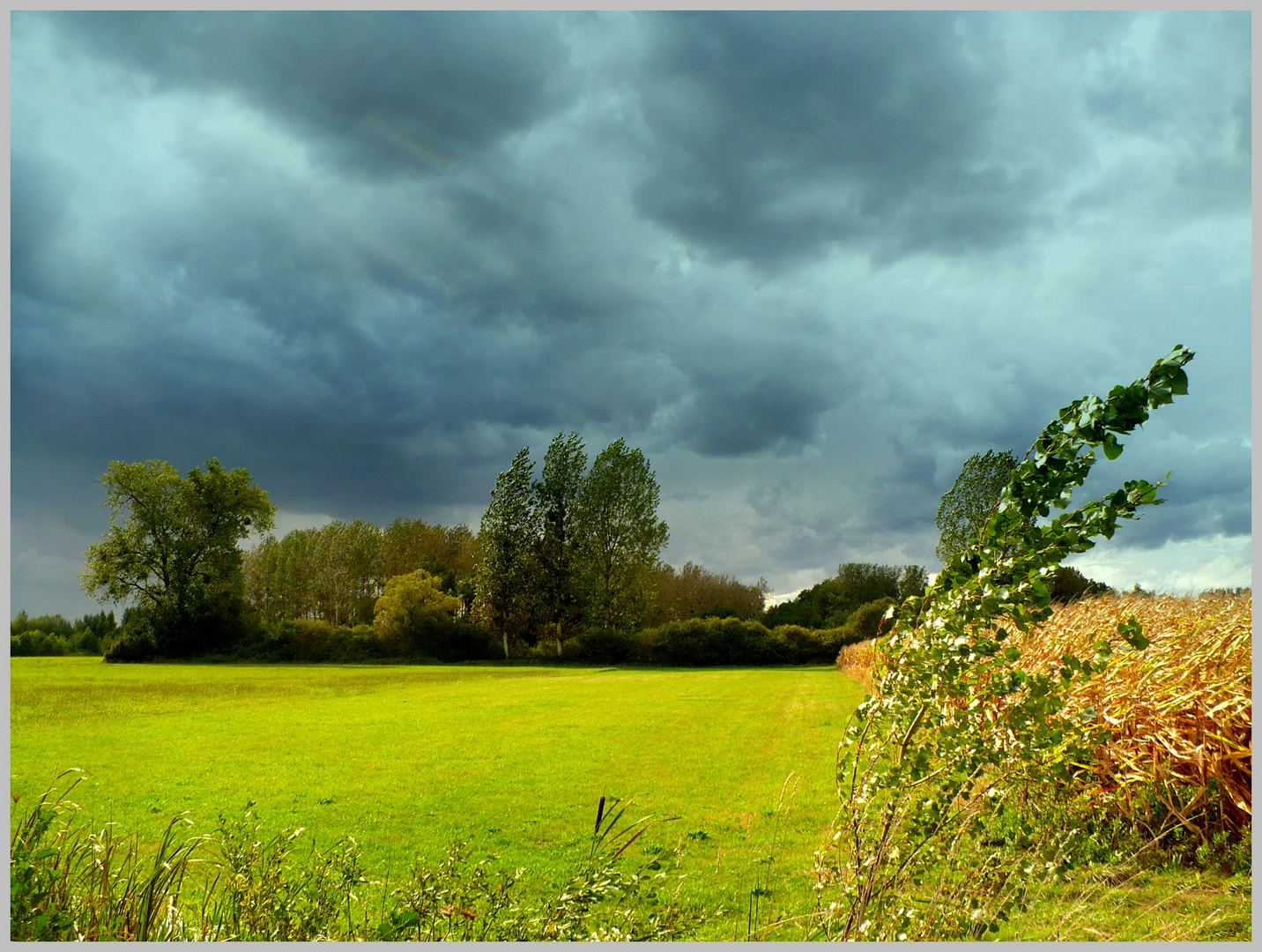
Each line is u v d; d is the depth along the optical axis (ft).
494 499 205.87
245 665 185.37
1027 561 9.74
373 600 274.16
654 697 97.81
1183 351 8.95
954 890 12.46
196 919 13.51
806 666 188.75
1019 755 10.79
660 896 19.61
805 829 28.66
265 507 208.03
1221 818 21.18
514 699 97.81
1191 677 25.23
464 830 31.73
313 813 35.68
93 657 221.25
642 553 199.31
